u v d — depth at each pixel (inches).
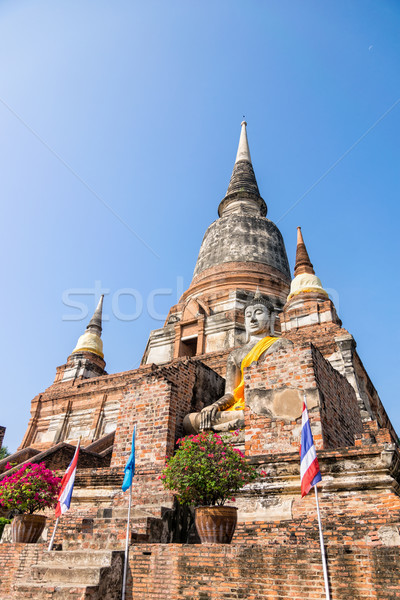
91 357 1391.5
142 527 359.6
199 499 357.1
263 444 424.2
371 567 254.2
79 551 328.2
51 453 620.4
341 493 352.2
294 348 453.7
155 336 1182.3
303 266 1067.3
